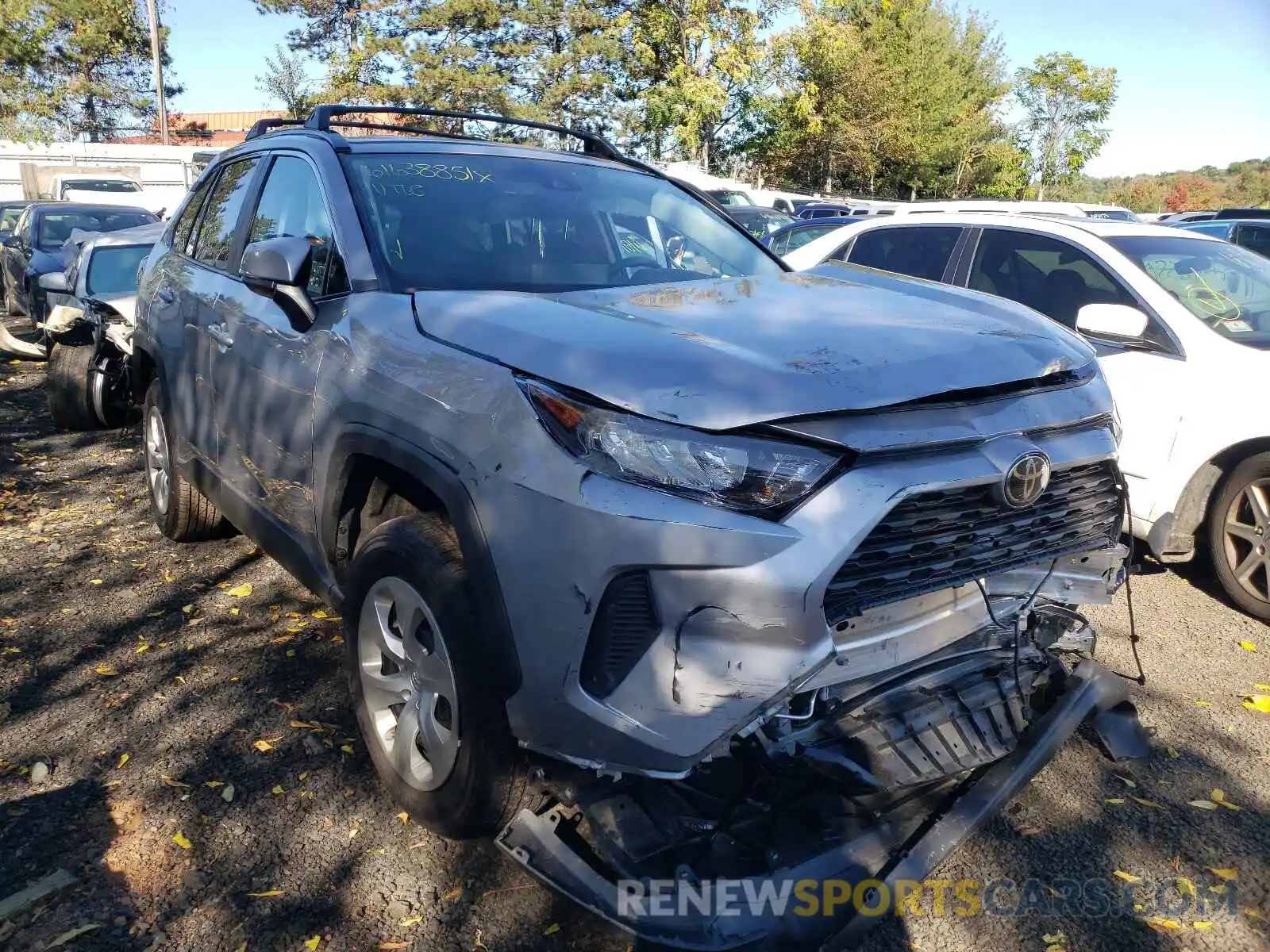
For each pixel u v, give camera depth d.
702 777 2.40
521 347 2.39
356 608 2.84
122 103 44.50
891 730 2.49
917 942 2.45
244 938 2.42
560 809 2.46
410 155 3.57
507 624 2.26
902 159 41.00
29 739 3.27
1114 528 2.84
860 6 38.59
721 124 32.62
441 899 2.57
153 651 3.88
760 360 2.26
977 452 2.31
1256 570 4.33
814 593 2.09
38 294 10.27
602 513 2.11
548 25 34.66
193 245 4.58
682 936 2.16
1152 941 2.46
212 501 4.12
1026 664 2.89
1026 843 2.81
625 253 3.50
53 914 2.48
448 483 2.39
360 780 3.07
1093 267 5.09
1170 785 3.09
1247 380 4.30
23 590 4.46
